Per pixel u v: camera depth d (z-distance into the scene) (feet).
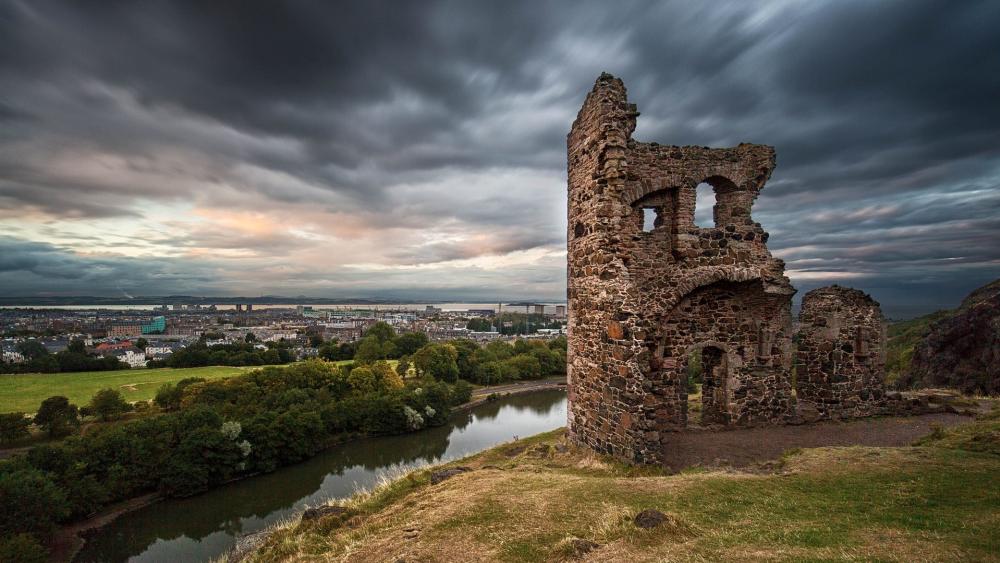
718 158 56.18
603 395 46.26
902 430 51.98
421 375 297.74
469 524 28.02
